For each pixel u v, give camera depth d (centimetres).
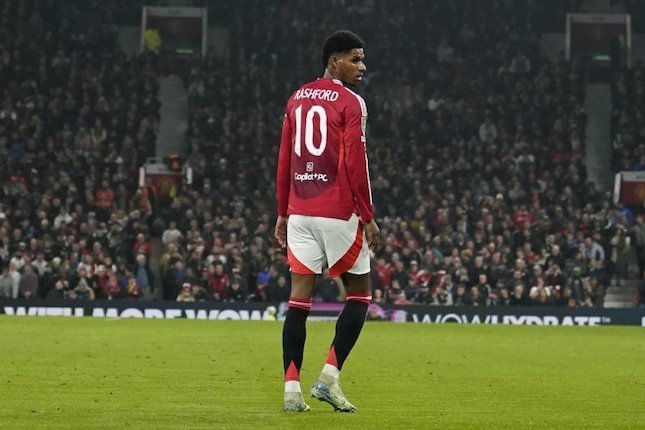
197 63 16400
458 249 12375
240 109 15662
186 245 12962
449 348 6944
